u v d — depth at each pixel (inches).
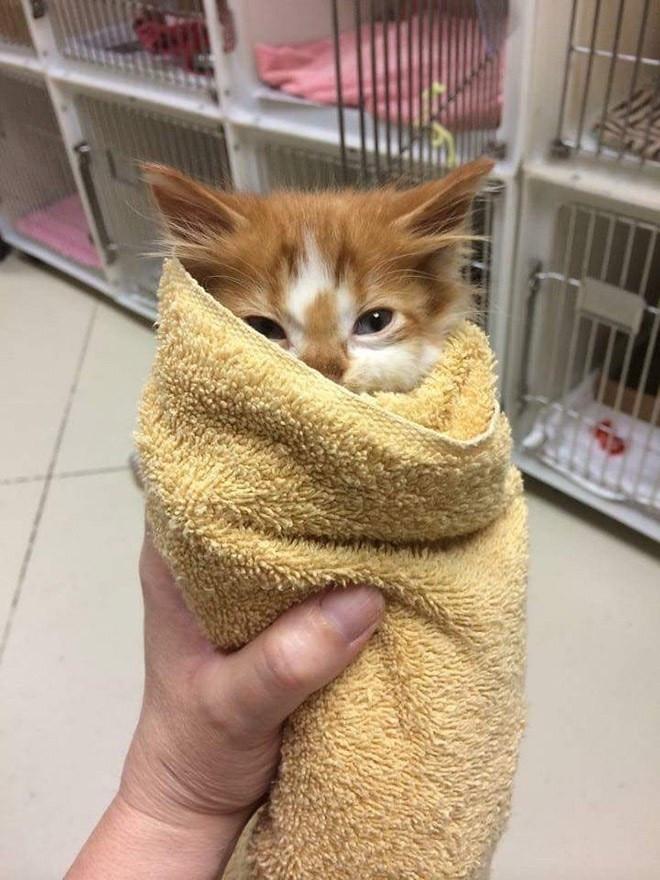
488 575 6.8
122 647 15.8
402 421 5.9
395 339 8.2
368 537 6.3
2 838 13.4
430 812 6.6
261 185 17.9
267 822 7.4
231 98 16.8
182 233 8.0
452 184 7.8
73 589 16.9
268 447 5.9
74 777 14.1
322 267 8.1
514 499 7.5
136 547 17.6
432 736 6.6
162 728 7.5
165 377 6.1
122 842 7.4
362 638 6.4
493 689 6.9
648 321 18.3
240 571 6.1
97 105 20.9
